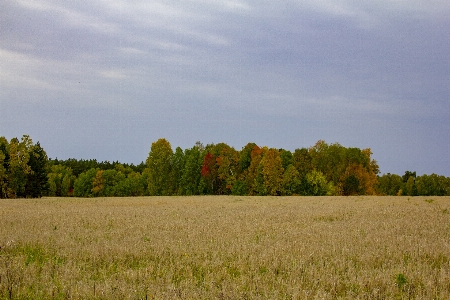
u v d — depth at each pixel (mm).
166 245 14406
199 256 12703
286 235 17250
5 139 79125
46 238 16219
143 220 24672
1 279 9695
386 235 16859
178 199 56500
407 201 42250
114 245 14102
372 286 9414
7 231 18453
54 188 118750
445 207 31938
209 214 29094
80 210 33906
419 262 11516
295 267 10859
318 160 82375
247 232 18812
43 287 9125
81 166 142375
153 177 86938
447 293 8812
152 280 9922
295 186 76125
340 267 11125
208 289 9281
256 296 8562
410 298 8727
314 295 8734
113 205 43188
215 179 85688
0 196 71625
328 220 25062
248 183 80625
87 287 9062
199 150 92688
